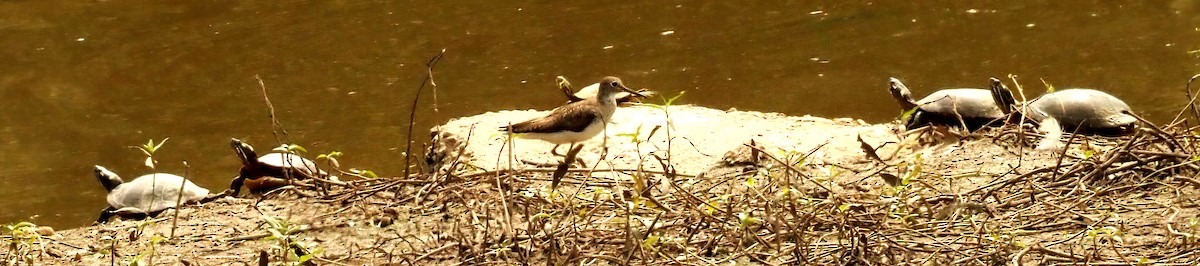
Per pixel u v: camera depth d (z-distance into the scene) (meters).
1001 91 12.83
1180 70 17.42
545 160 12.17
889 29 20.33
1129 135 11.67
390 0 23.42
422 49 20.42
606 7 22.41
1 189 15.18
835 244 9.12
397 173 14.81
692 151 12.23
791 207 9.11
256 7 23.27
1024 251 8.45
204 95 18.58
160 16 22.80
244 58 20.30
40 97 18.81
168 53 20.70
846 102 16.94
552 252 8.95
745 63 18.94
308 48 20.70
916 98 17.08
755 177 10.78
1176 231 8.76
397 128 16.66
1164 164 10.29
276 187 11.52
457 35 21.09
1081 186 9.93
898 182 9.77
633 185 10.62
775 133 12.79
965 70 18.19
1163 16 20.22
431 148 13.61
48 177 15.59
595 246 9.26
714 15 21.61
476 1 23.14
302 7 23.14
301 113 17.53
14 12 23.33
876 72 18.22
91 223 13.95
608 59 19.44
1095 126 12.30
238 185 12.47
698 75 18.45
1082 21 20.30
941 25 20.44
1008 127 11.74
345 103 17.92
